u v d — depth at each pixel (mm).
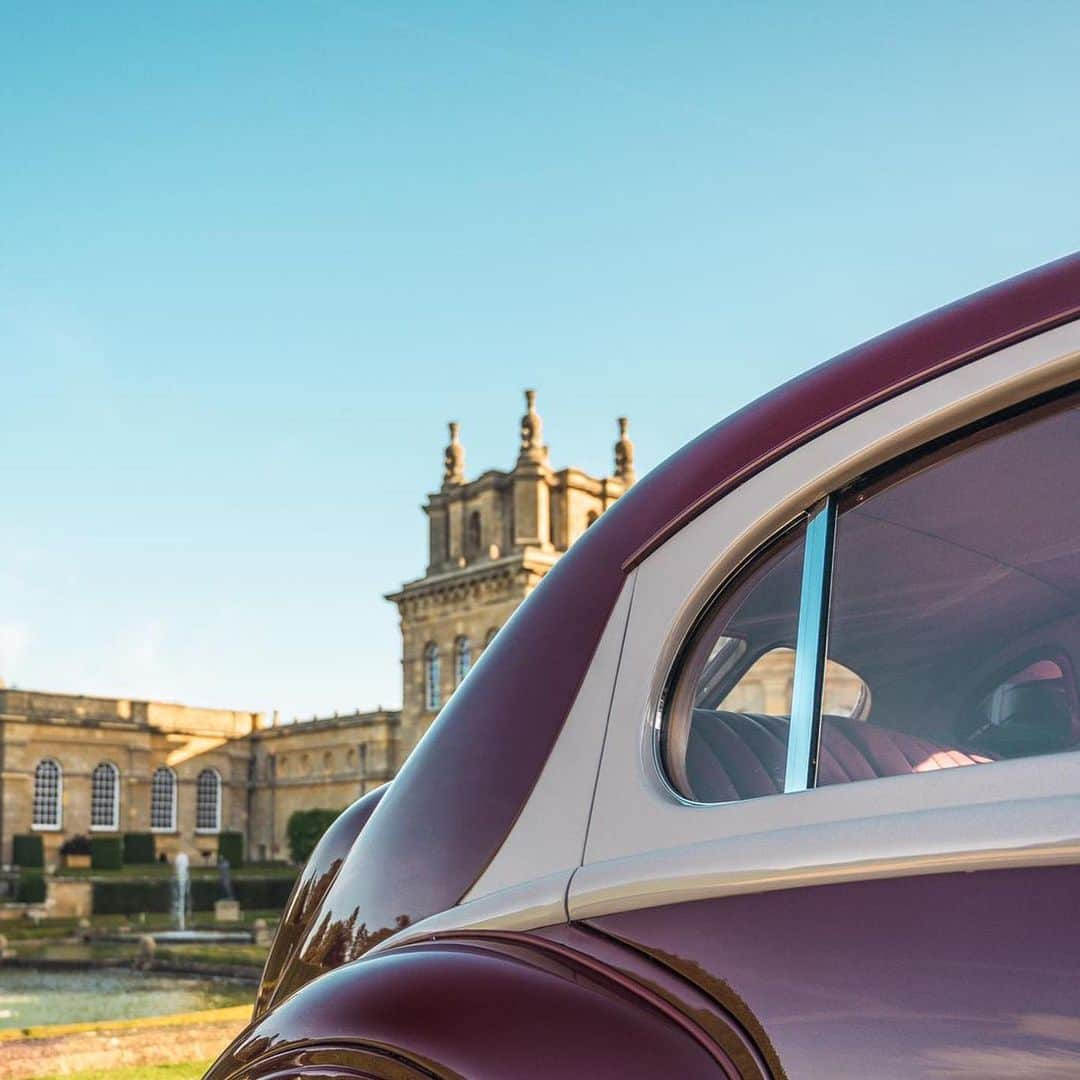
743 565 1187
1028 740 1070
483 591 59250
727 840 1054
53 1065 8375
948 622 1108
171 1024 9797
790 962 953
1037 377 1017
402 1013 1154
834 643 1104
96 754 74125
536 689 1319
